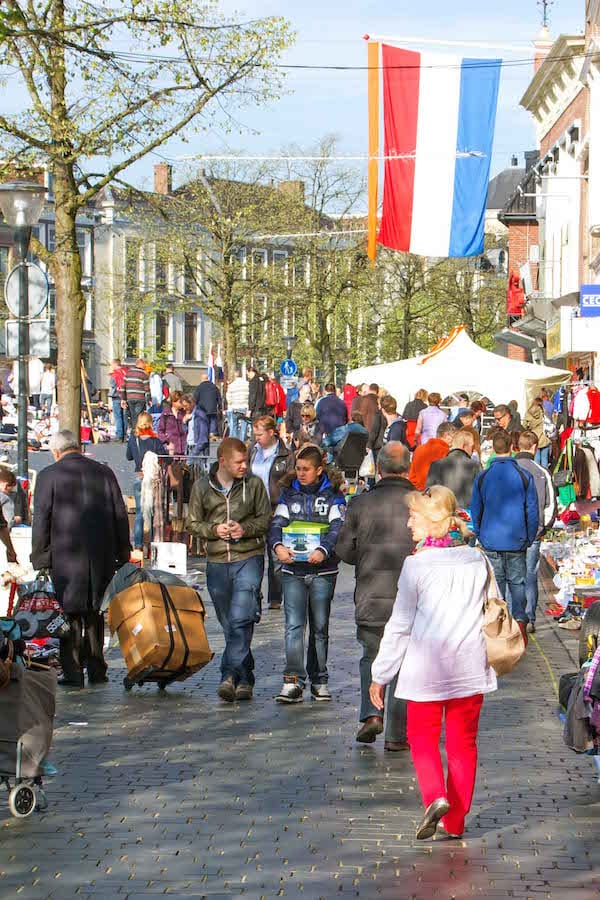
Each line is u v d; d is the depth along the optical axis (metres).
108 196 95.44
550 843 9.93
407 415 43.09
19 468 21.25
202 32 29.33
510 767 12.27
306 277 91.19
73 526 16.08
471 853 9.66
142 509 27.55
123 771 12.06
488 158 32.03
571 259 60.41
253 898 8.68
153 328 104.88
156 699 15.53
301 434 22.33
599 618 11.46
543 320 64.94
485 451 41.31
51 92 29.05
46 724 10.74
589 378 54.34
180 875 9.15
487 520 18.42
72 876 9.12
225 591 15.59
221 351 83.69
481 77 31.89
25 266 21.62
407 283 97.12
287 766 12.28
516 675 16.95
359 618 13.23
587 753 11.73
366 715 13.22
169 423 35.25
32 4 28.23
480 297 102.38
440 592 9.96
